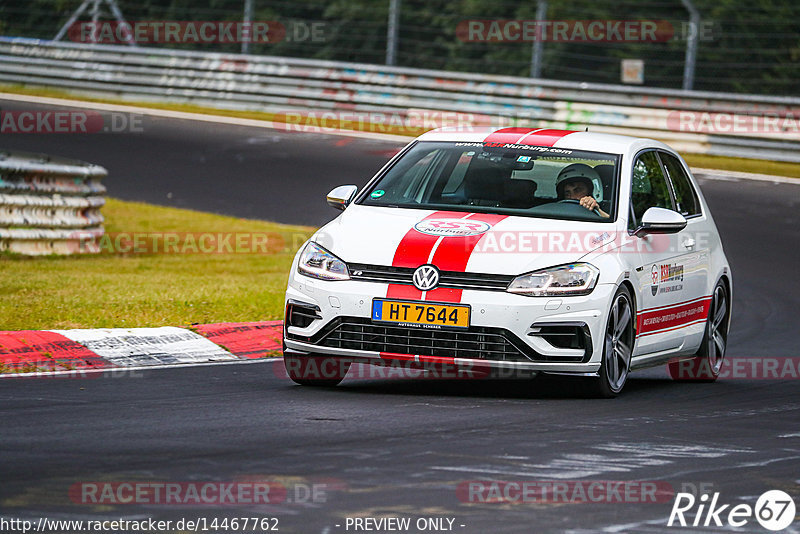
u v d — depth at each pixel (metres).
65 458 18.84
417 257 25.53
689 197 32.38
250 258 53.53
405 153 30.12
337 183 71.19
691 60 84.12
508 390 27.66
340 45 116.25
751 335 40.38
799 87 102.81
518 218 26.97
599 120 84.50
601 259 26.08
